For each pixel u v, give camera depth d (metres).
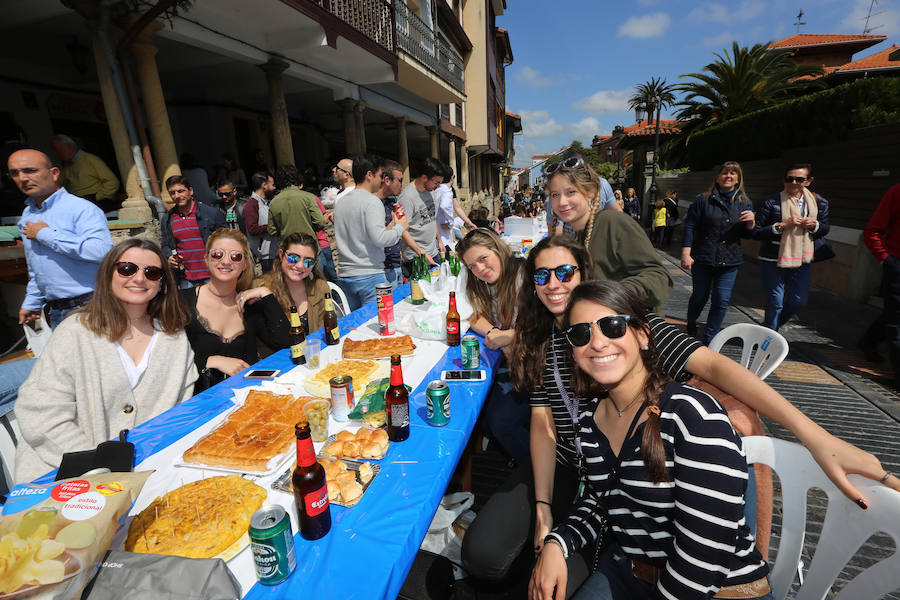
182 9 4.96
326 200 7.20
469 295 2.96
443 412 1.74
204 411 1.87
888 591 1.13
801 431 1.30
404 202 5.29
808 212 4.35
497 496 1.88
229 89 9.77
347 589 1.01
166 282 2.05
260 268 5.68
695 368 1.60
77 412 1.86
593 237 2.54
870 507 1.18
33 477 1.75
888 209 3.72
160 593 0.87
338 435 1.63
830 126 7.87
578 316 1.37
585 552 1.55
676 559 1.25
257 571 1.02
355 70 8.92
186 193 4.71
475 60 20.80
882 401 3.68
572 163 2.56
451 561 1.90
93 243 2.99
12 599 0.79
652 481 1.28
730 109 22.47
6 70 6.75
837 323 5.67
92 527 0.89
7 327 4.36
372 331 2.88
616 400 1.42
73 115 7.74
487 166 30.17
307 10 5.95
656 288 2.28
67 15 5.39
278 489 1.35
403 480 1.40
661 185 19.42
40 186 2.88
